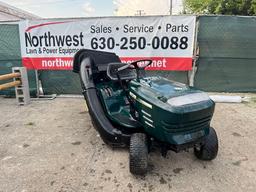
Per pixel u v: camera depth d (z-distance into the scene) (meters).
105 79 3.92
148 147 2.83
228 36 5.60
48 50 5.96
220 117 4.62
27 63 6.09
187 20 5.41
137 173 2.68
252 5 12.89
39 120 4.54
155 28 5.52
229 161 3.09
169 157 3.17
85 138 3.75
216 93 6.00
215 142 2.89
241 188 2.56
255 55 5.71
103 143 3.57
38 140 3.69
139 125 2.89
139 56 5.72
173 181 2.67
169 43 5.57
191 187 2.57
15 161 3.09
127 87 3.31
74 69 4.41
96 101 3.40
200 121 2.51
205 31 5.59
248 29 5.55
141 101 2.70
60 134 3.90
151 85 2.88
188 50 5.57
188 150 3.35
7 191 2.49
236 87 5.95
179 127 2.39
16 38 5.98
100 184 2.61
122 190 2.52
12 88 6.23
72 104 5.56
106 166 2.96
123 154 3.25
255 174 2.81
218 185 2.61
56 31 5.81
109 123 3.14
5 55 6.10
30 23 5.82
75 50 5.88
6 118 4.66
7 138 3.77
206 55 5.74
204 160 3.07
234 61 5.76
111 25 5.62
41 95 6.23
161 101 2.47
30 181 2.66
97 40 5.76
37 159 3.13
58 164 3.01
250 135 3.84
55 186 2.57
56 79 6.21
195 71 5.82
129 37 5.64
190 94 2.59
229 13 14.22
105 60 4.14
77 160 3.10
